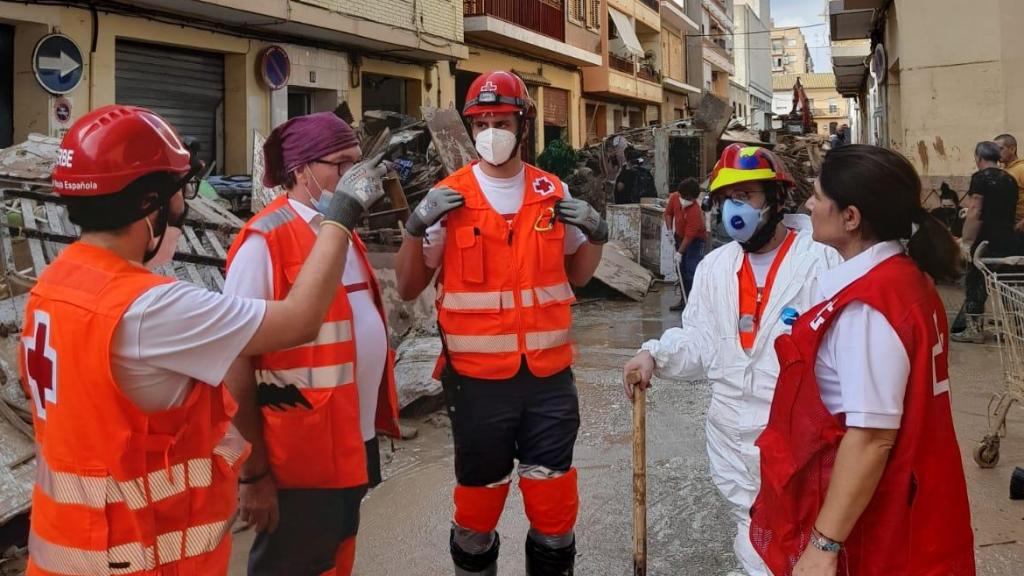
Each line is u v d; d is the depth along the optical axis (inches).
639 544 113.7
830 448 75.7
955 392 245.0
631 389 114.1
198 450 70.4
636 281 478.3
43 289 68.3
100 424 65.0
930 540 71.8
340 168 99.3
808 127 1352.1
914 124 465.4
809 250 103.5
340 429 94.7
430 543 154.2
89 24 422.0
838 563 74.5
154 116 70.3
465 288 115.9
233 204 370.9
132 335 64.7
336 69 601.6
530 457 117.1
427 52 653.9
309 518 95.3
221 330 68.1
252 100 529.0
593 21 1067.3
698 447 205.9
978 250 212.2
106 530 65.4
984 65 444.1
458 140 410.3
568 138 1051.3
